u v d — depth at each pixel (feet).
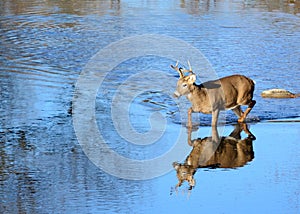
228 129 143.95
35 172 115.34
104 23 281.74
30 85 174.60
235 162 123.03
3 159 121.60
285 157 126.00
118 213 98.89
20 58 207.51
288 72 197.47
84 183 111.04
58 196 104.99
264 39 251.80
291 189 110.11
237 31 268.00
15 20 286.05
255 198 106.32
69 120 146.00
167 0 371.35
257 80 186.91
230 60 212.02
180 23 285.43
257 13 325.01
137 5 346.74
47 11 317.22
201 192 108.78
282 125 146.61
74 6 338.54
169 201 104.42
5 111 150.92
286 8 346.13
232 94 145.07
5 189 107.65
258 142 134.92
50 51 219.20
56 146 129.59
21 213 98.02
